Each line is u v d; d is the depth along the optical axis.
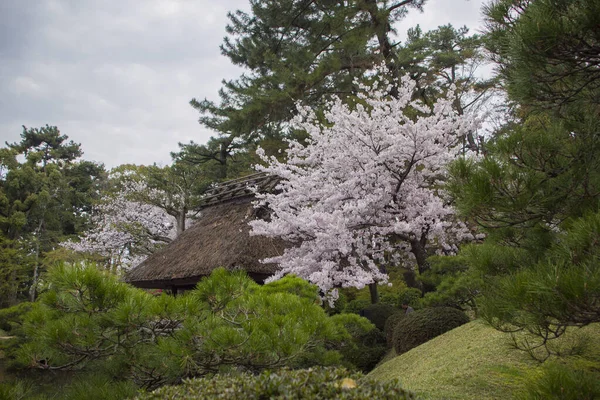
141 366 4.27
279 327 4.17
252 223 8.87
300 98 13.51
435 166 8.66
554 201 3.04
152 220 19.81
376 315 8.83
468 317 6.45
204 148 22.86
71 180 36.25
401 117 9.48
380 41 13.58
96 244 20.17
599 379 2.61
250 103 14.45
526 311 2.53
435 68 17.73
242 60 17.03
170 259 11.66
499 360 4.13
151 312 4.01
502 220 3.23
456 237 9.33
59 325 3.93
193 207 16.81
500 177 2.94
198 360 4.12
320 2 14.05
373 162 8.38
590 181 3.04
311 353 4.62
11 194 27.77
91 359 4.42
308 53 13.22
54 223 31.33
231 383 2.71
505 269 3.32
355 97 12.66
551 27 2.83
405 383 4.27
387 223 8.57
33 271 26.56
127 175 20.97
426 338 6.15
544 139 3.03
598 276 2.25
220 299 4.49
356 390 2.32
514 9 3.33
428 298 7.27
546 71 3.10
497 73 3.64
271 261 8.96
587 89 3.33
